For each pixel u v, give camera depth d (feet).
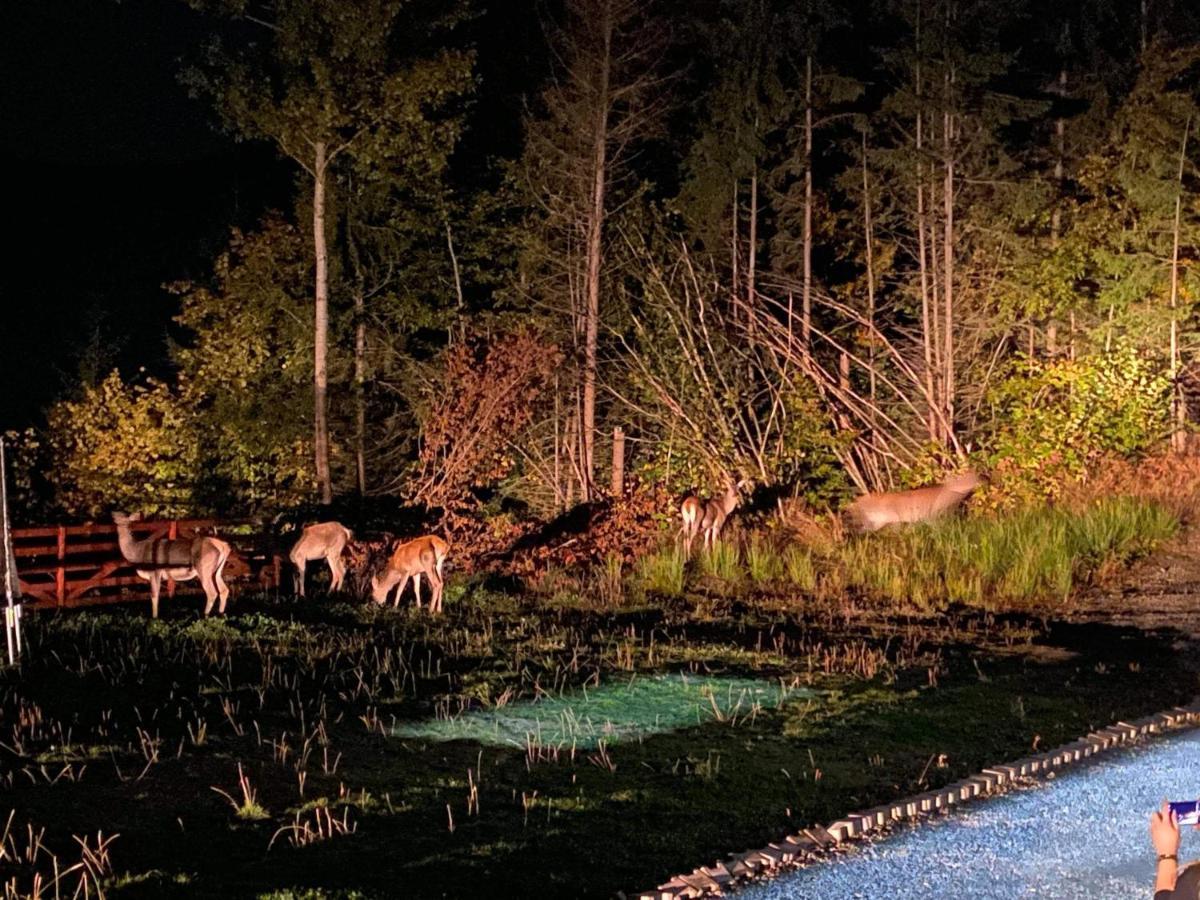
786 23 87.40
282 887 22.41
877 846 25.80
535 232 86.43
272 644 43.19
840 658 42.52
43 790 27.40
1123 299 86.02
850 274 100.17
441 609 52.19
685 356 78.13
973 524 67.72
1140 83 84.69
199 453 84.48
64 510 84.23
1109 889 23.72
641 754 30.89
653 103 83.30
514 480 79.87
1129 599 55.36
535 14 92.22
